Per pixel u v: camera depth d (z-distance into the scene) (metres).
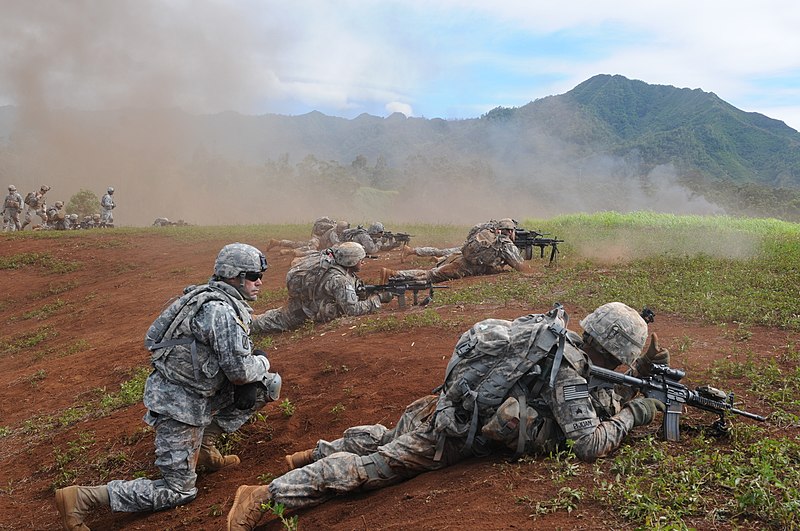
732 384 5.72
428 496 4.17
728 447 4.39
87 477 6.11
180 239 24.48
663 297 9.16
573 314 8.90
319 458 4.91
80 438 6.90
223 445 6.03
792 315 7.88
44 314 16.81
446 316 9.27
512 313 9.11
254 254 5.26
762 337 7.21
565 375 4.28
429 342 8.14
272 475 5.42
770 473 3.58
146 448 6.43
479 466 4.44
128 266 21.08
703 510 3.56
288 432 6.18
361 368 7.45
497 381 4.31
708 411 4.69
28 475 6.52
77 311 16.20
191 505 5.16
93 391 9.08
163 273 19.44
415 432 4.57
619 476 3.94
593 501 3.77
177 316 5.02
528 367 4.25
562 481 3.99
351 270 10.04
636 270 11.41
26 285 20.12
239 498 4.38
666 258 12.74
